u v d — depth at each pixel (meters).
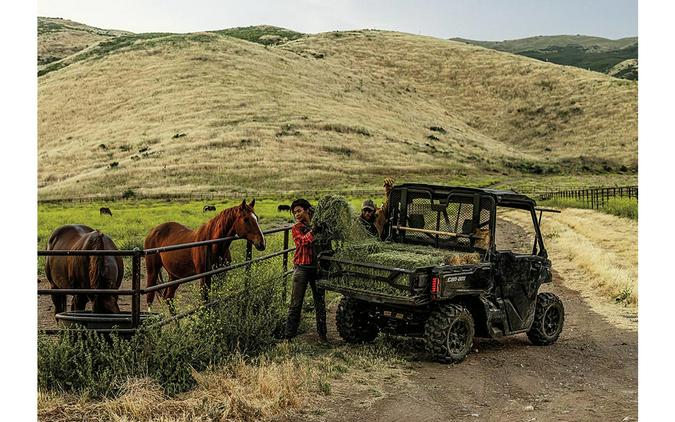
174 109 101.31
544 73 158.12
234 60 126.38
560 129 134.88
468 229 9.17
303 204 9.30
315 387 7.18
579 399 7.14
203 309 8.27
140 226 28.20
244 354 7.96
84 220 31.98
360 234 9.37
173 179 72.94
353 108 119.88
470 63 168.38
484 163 105.25
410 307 8.78
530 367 8.48
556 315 9.95
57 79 116.50
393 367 8.18
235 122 97.06
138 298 7.33
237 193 66.25
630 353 9.31
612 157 117.69
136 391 6.48
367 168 86.69
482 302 8.80
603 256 18.23
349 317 9.20
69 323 7.41
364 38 184.00
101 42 144.75
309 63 144.25
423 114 134.00
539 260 9.53
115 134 92.44
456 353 8.50
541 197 56.66
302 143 92.00
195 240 9.85
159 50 128.25
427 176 88.19
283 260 11.73
